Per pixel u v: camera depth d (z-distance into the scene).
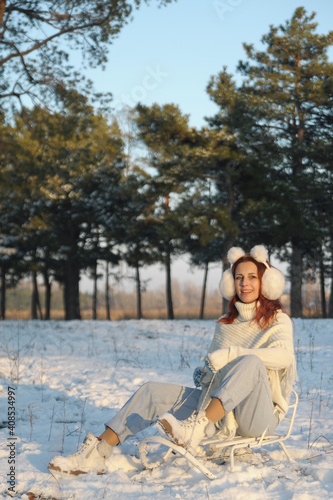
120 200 26.66
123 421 3.66
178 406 3.82
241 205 24.81
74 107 15.48
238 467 3.58
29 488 3.32
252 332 3.81
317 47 26.00
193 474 3.52
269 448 4.21
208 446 3.90
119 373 8.49
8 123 15.65
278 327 3.76
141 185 25.00
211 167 23.80
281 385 3.79
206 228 22.52
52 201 26.03
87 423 5.40
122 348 12.12
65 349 11.73
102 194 26.47
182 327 16.27
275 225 23.66
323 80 24.84
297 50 25.88
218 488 3.26
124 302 45.66
